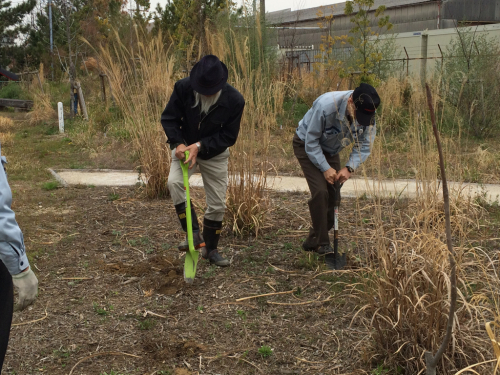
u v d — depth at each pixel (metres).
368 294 3.37
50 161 9.54
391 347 3.06
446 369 2.85
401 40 17.75
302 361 3.14
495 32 13.90
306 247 4.83
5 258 1.95
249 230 5.30
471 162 8.18
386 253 3.17
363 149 4.27
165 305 3.85
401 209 5.52
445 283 2.92
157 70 6.52
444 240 3.56
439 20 22.55
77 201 6.71
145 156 6.78
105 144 10.95
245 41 5.31
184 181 3.99
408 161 7.88
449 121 8.62
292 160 9.30
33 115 15.88
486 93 10.50
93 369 3.06
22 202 6.59
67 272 4.44
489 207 6.18
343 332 3.43
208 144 4.06
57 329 3.50
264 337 3.40
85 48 16.81
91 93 17.39
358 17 12.89
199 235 4.16
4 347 2.14
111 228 5.61
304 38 22.20
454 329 2.80
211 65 3.81
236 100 4.03
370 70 13.67
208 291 4.07
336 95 4.11
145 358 3.18
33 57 30.42
